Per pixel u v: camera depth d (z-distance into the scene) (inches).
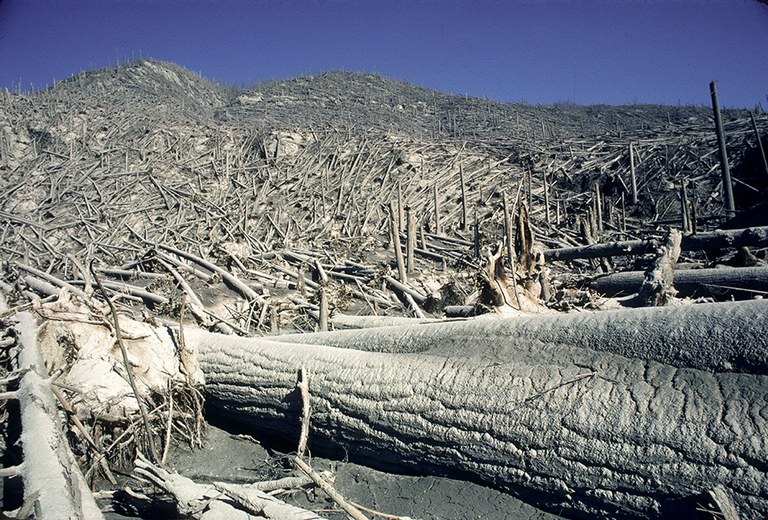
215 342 289.3
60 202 1189.7
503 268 347.9
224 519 179.5
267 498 182.4
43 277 629.9
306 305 482.3
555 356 191.9
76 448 233.1
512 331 210.8
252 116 1968.5
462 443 192.4
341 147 1519.4
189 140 1526.8
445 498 190.1
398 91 2508.6
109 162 1366.9
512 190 1289.4
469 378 200.2
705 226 796.0
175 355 281.3
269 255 803.4
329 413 231.8
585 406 171.5
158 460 237.0
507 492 184.2
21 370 232.5
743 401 149.9
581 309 376.8
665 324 176.9
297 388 243.1
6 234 1023.0
